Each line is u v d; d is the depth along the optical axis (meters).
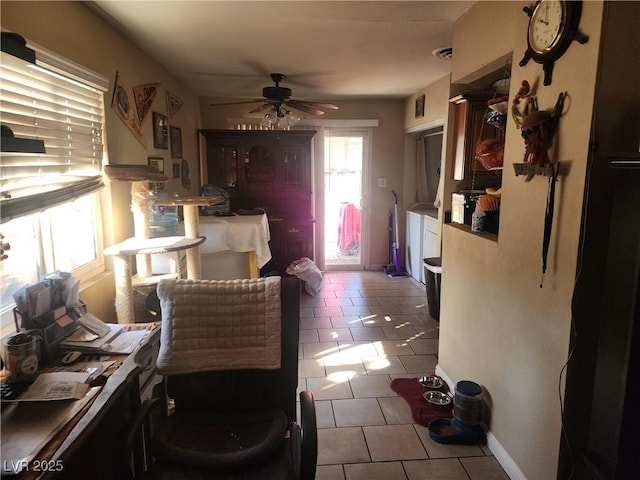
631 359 1.35
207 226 3.43
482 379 2.25
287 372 1.63
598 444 1.51
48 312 1.53
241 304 1.63
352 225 6.04
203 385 1.61
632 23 1.38
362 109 5.49
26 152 1.34
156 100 3.43
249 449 1.40
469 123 2.67
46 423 1.13
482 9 2.21
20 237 1.77
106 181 2.42
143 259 2.60
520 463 1.88
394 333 3.68
